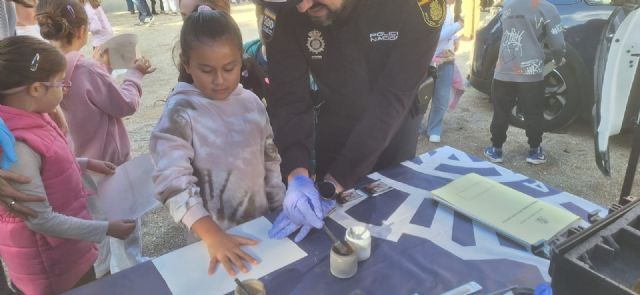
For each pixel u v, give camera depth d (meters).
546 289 0.92
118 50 2.00
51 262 1.43
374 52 1.42
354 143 1.36
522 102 3.16
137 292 1.01
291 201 1.21
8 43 1.30
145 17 9.37
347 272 1.04
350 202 1.36
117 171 1.56
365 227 1.21
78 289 1.01
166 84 5.36
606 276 0.68
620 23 1.55
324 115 1.66
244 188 1.40
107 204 1.53
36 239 1.39
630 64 1.44
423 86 1.67
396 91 1.35
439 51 3.47
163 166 1.20
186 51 1.20
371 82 1.50
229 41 1.19
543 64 3.06
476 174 1.47
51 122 1.46
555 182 3.04
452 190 1.37
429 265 1.08
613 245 0.72
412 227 1.24
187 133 1.27
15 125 1.28
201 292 1.01
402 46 1.35
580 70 3.48
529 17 2.96
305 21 1.40
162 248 2.45
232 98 1.35
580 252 0.69
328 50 1.45
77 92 1.77
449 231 1.22
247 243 1.16
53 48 1.38
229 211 1.40
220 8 1.83
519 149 3.56
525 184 1.47
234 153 1.36
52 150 1.37
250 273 1.07
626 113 3.03
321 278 1.05
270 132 1.47
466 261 1.09
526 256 1.11
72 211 1.46
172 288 1.02
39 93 1.34
